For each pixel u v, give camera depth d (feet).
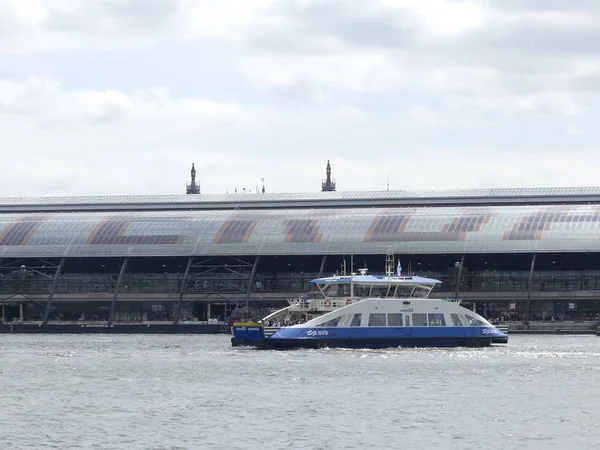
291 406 537.65
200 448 449.06
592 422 497.87
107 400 560.20
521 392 580.71
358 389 589.32
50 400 561.84
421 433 475.31
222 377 640.58
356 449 447.01
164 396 571.28
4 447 451.53
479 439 463.83
